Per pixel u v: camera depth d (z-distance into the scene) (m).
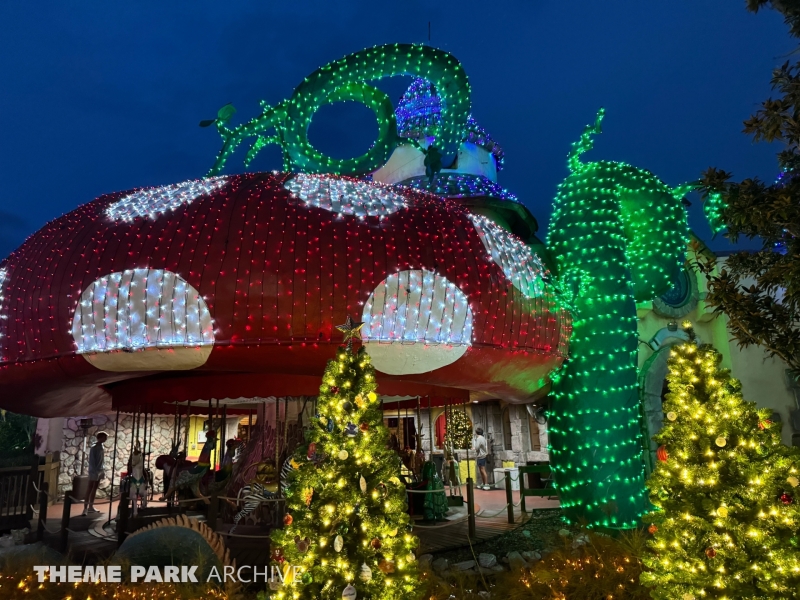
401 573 4.57
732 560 4.49
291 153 11.05
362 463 4.60
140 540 6.27
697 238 14.58
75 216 9.13
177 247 7.84
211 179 9.51
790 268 5.01
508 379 9.71
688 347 5.16
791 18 5.52
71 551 8.01
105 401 11.35
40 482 11.60
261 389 8.68
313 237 8.00
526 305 9.54
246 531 8.73
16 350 8.33
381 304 7.95
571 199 11.68
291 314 7.62
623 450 10.20
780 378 14.62
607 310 10.67
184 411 14.46
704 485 4.66
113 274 7.79
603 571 6.42
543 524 10.38
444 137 11.15
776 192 5.18
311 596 4.42
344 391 4.76
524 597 6.23
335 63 10.91
